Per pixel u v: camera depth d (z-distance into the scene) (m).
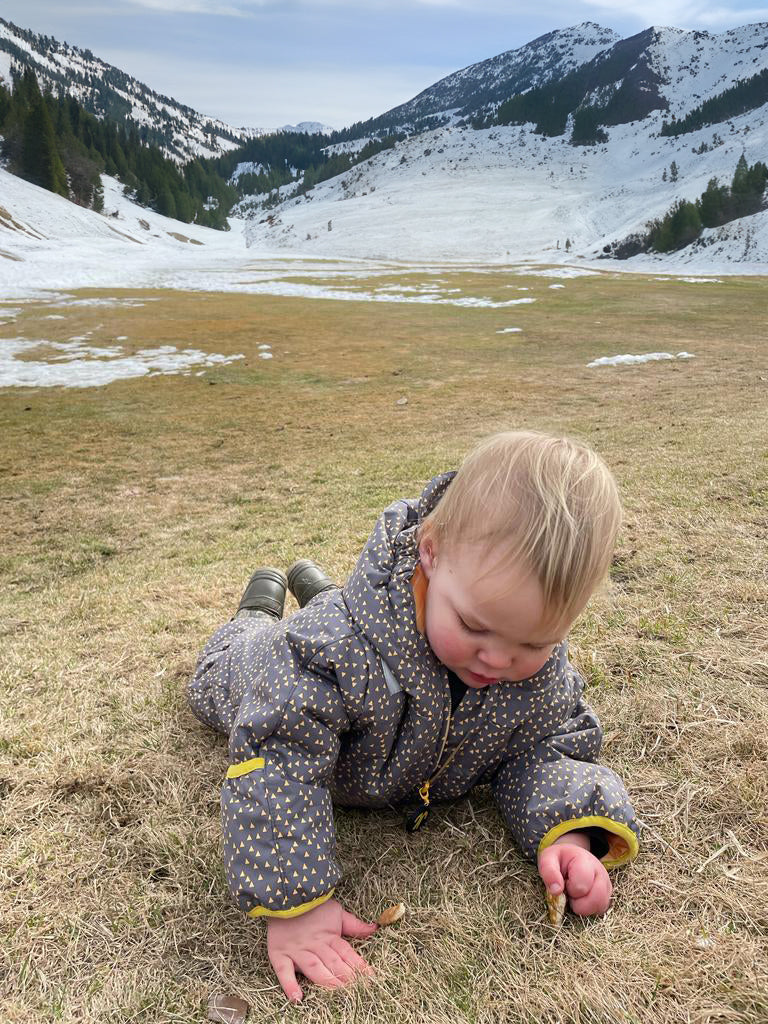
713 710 0.88
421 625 0.62
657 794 0.76
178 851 0.72
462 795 0.78
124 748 0.89
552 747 0.71
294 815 0.61
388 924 0.64
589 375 5.11
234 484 2.67
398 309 10.30
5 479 2.83
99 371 5.69
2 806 0.79
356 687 0.63
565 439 0.58
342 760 0.70
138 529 2.14
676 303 10.82
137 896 0.67
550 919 0.63
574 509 0.51
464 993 0.57
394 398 4.51
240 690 0.81
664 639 1.06
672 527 1.53
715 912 0.62
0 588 1.66
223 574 1.54
